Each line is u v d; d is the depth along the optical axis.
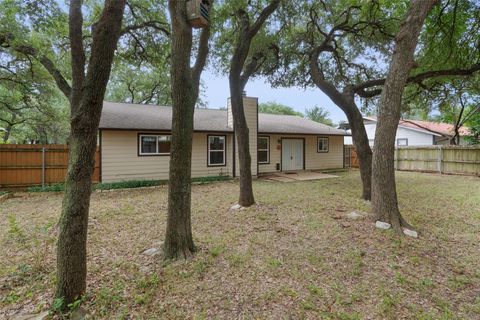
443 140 20.66
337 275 3.22
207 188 10.02
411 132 20.52
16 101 12.72
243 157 6.71
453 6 7.30
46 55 6.96
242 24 6.60
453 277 3.22
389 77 4.99
